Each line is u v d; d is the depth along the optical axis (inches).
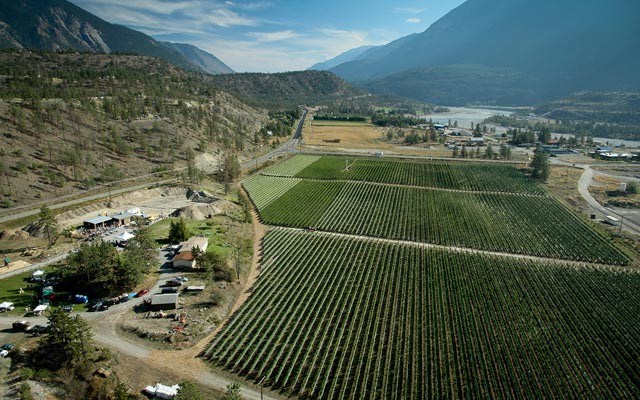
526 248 4507.9
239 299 3353.8
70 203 5009.8
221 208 5472.4
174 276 3597.4
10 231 4124.0
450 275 3831.2
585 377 2549.2
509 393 2418.8
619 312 3277.6
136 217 4746.6
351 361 2637.8
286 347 2758.4
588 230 4987.7
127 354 2583.7
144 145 7091.5
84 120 7027.6
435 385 2455.7
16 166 5270.7
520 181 7126.0
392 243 4598.9
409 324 3053.6
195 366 2532.0
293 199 6176.2
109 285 3223.4
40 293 3166.8
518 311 3250.5
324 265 3993.6
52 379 2276.1
